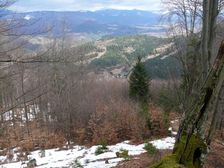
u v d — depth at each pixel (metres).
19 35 6.66
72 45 34.44
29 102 8.20
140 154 13.85
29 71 8.97
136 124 22.72
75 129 30.72
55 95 32.44
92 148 20.92
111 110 27.12
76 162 13.47
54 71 24.36
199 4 13.39
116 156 15.11
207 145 4.23
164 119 22.20
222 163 9.59
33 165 16.86
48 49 7.16
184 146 4.23
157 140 19.30
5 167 18.03
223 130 13.58
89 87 41.88
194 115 4.25
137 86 38.91
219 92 4.20
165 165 4.13
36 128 26.05
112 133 23.12
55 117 33.56
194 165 4.16
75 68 37.19
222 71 4.11
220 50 4.14
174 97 25.22
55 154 21.34
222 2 9.30
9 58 6.65
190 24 13.64
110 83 50.22
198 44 8.27
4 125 11.28
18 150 22.41
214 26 6.82
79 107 34.38
